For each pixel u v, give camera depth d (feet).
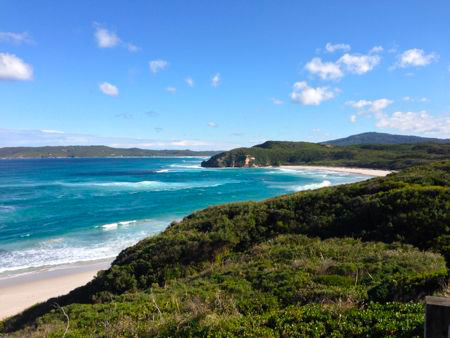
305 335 17.61
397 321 17.20
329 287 26.58
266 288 29.66
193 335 19.88
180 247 52.01
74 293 50.88
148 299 33.17
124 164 593.83
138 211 152.87
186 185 255.09
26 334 30.91
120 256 59.62
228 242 53.72
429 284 21.98
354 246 41.37
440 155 392.27
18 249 97.30
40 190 225.56
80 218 138.00
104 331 24.77
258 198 186.39
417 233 43.32
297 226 56.18
